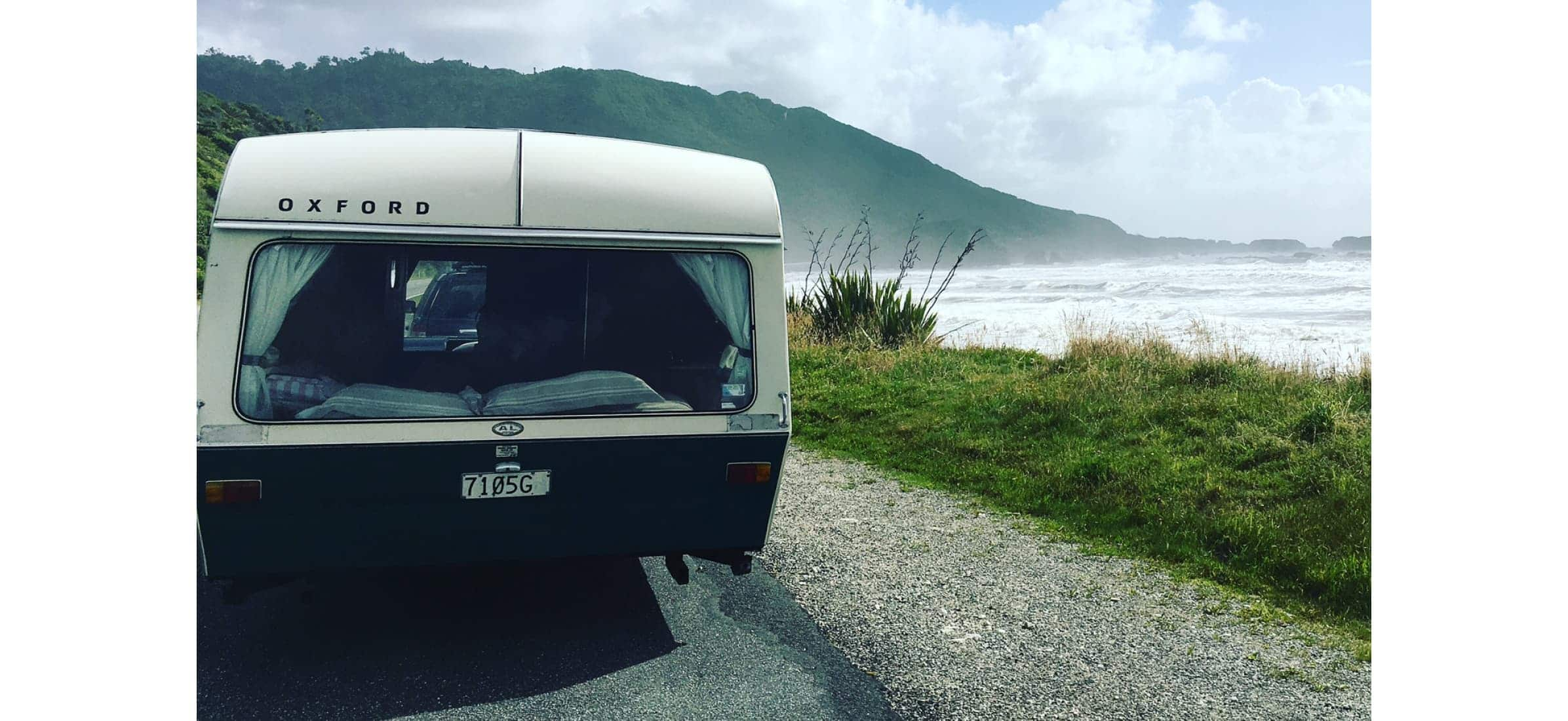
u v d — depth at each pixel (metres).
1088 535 6.27
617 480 4.28
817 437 9.64
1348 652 4.33
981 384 10.80
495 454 4.07
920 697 3.89
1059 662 4.25
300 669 4.14
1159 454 7.50
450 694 3.91
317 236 3.90
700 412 4.32
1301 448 7.12
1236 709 3.79
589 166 4.31
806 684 4.02
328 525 4.02
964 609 4.91
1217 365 9.89
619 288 4.25
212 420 3.77
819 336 15.02
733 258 4.42
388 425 3.92
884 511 6.89
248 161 3.93
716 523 4.53
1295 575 5.27
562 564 5.61
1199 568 5.53
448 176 4.09
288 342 3.87
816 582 5.34
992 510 6.91
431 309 4.03
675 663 4.23
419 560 4.19
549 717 3.70
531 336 4.15
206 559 3.98
